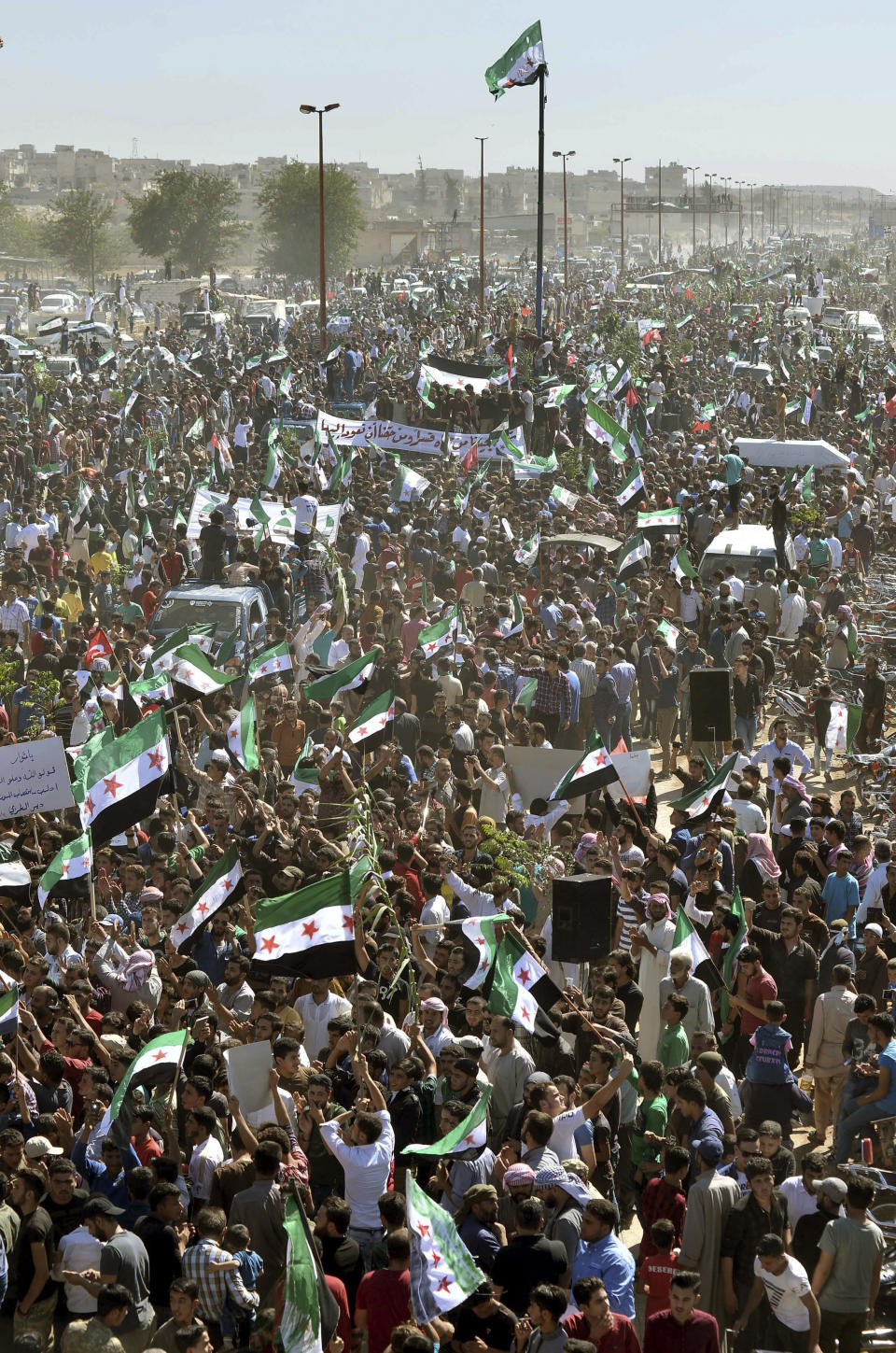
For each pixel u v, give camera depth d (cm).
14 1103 1020
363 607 2369
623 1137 1066
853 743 2166
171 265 10581
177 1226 898
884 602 2853
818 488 3503
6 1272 874
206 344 6250
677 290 10000
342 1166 946
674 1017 1080
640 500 3086
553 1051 1095
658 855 1337
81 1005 1138
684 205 17800
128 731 1344
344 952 1075
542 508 3047
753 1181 891
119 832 1334
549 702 1903
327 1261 879
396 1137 983
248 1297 834
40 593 2438
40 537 2644
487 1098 874
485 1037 1078
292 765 1788
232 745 1617
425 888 1312
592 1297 771
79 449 3853
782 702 2277
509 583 2478
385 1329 815
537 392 4175
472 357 5853
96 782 1323
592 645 2017
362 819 1294
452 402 3969
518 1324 808
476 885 1323
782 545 2730
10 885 1329
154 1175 924
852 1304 881
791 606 2498
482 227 7588
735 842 1463
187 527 2872
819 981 1277
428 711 1881
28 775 1370
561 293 9156
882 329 8750
